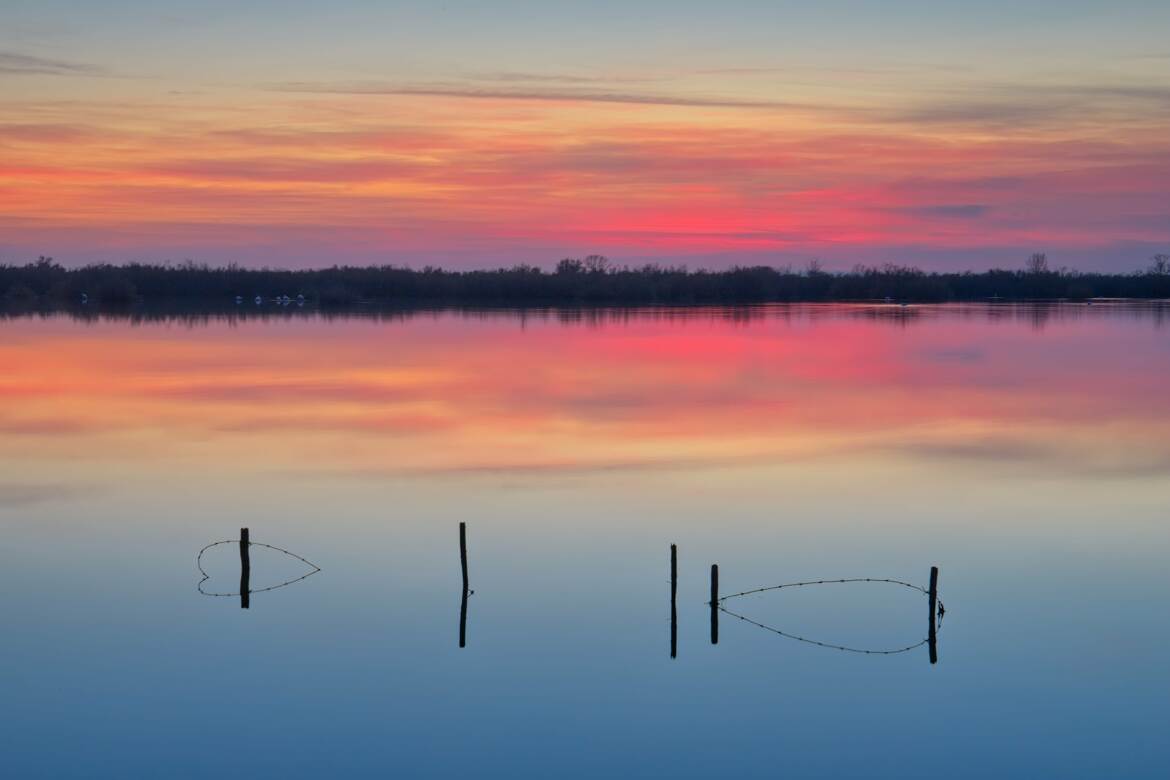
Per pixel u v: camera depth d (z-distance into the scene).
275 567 25.52
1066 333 101.81
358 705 18.56
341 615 22.56
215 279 169.75
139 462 37.19
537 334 95.69
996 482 34.25
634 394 54.78
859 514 30.27
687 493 32.69
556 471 35.78
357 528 28.78
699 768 16.59
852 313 142.38
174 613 22.69
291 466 36.47
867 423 45.81
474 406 50.25
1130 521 29.52
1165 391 56.72
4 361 68.88
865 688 19.36
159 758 16.67
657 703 18.77
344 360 70.62
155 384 57.75
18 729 17.64
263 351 77.00
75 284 156.88
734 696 18.95
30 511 30.62
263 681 19.42
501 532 28.38
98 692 19.02
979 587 24.30
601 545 27.31
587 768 16.36
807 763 16.59
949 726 17.94
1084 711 18.39
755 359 73.56
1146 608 22.92
